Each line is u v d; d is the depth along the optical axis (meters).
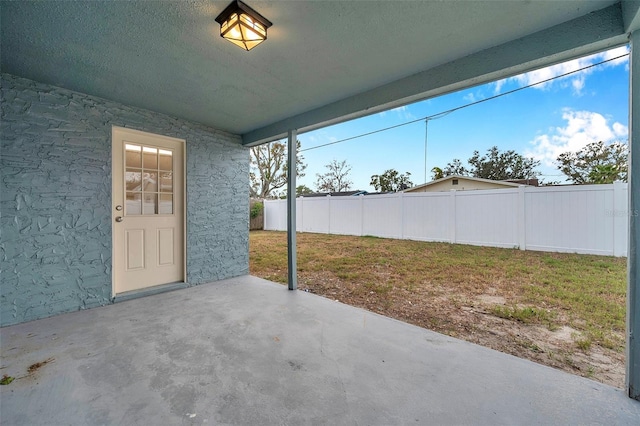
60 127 2.84
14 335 2.32
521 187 6.09
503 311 2.94
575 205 5.45
